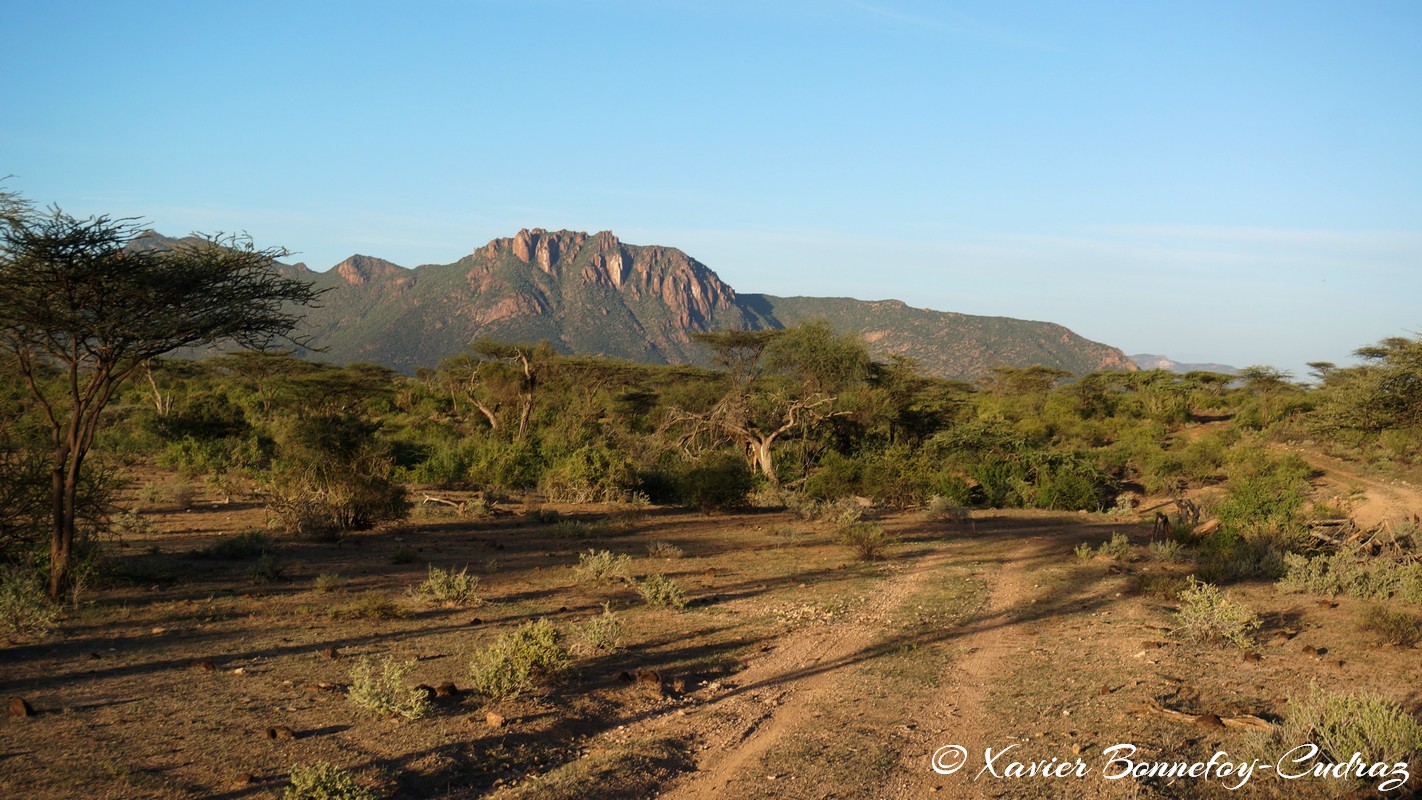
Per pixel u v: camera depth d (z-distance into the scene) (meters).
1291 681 7.92
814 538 20.55
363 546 17.62
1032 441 34.69
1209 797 5.47
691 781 5.86
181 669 8.07
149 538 17.38
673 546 18.61
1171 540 17.97
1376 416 14.69
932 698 7.85
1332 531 16.72
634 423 54.50
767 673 8.76
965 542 20.05
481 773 5.73
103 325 10.73
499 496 27.47
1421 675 7.99
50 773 5.29
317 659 8.58
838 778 5.84
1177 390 64.44
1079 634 10.44
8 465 12.25
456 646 9.33
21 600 9.30
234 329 12.01
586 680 8.12
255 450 32.44
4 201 10.02
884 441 37.53
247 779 5.27
